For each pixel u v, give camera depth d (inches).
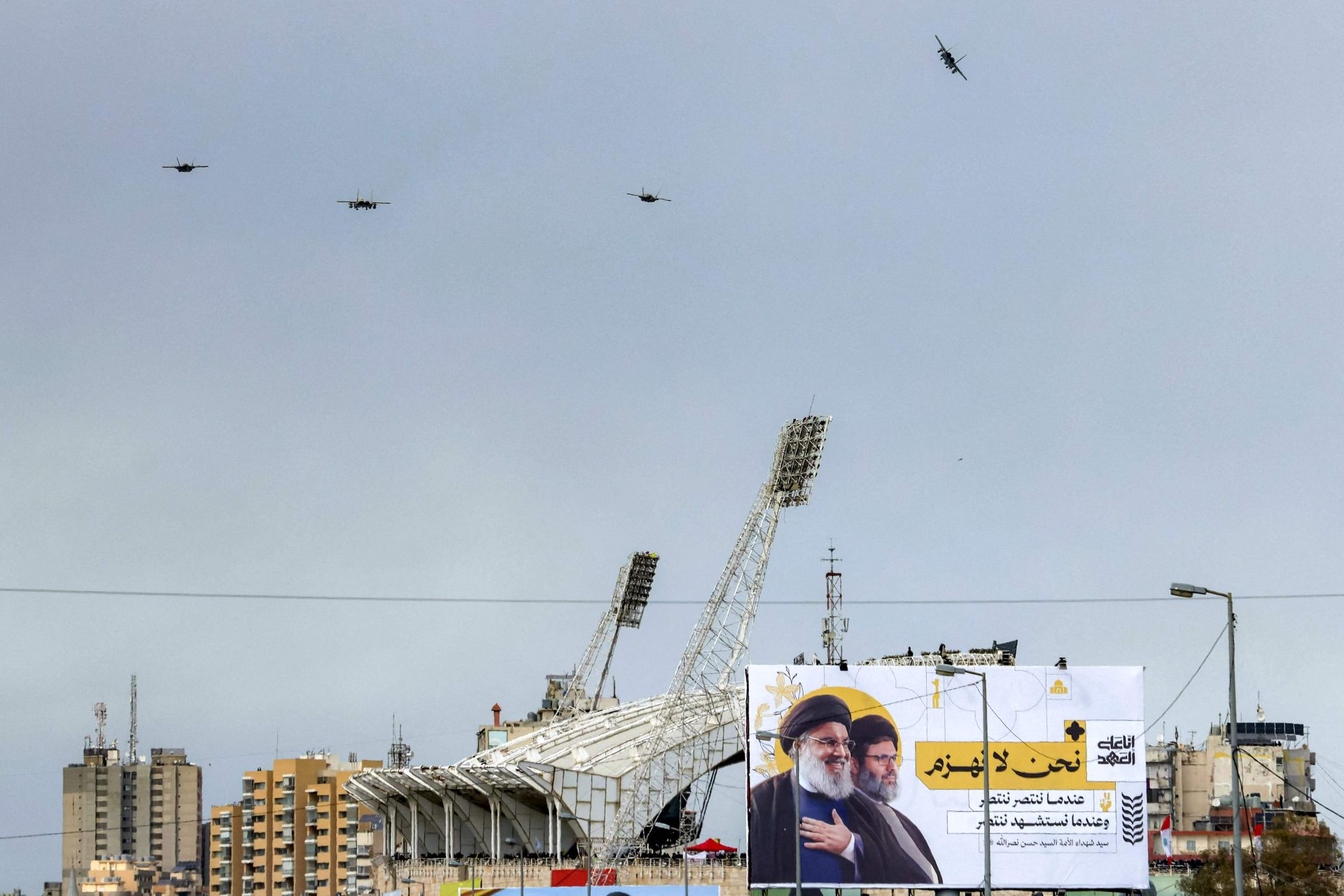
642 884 7037.4
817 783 5506.9
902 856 5467.5
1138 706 5556.1
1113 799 5511.8
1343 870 6550.2
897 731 5536.4
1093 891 5590.6
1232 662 3102.9
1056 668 5565.9
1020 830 5492.1
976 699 5551.2
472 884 6929.1
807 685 5561.0
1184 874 6879.9
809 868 5457.7
